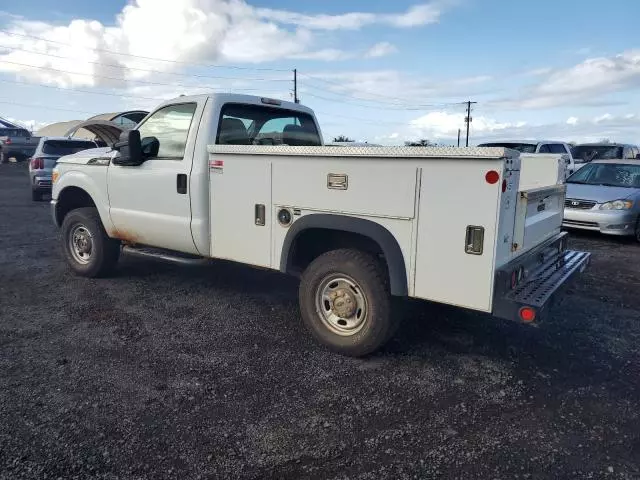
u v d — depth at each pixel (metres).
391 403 3.56
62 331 4.71
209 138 5.02
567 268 4.51
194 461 2.89
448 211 3.59
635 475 2.86
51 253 7.93
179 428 3.20
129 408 3.41
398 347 4.52
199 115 5.11
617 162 11.27
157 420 3.28
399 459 2.96
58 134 40.09
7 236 9.41
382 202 3.87
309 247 4.66
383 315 4.05
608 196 10.00
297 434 3.17
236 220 4.79
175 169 5.16
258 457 2.94
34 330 4.72
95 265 6.27
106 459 2.88
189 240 5.20
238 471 2.82
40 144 15.14
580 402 3.64
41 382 3.72
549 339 4.80
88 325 4.86
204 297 5.77
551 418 3.43
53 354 4.21
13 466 2.79
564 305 5.85
